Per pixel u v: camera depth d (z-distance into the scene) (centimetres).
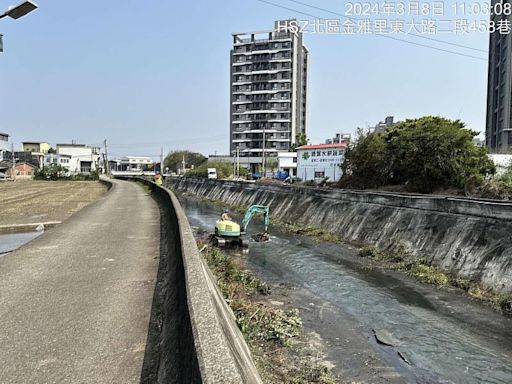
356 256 1580
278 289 1173
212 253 1459
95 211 1855
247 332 798
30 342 451
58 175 6731
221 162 7825
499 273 1055
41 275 725
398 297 1094
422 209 1560
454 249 1277
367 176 3256
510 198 2000
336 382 664
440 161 2527
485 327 879
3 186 4716
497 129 6266
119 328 493
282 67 8744
